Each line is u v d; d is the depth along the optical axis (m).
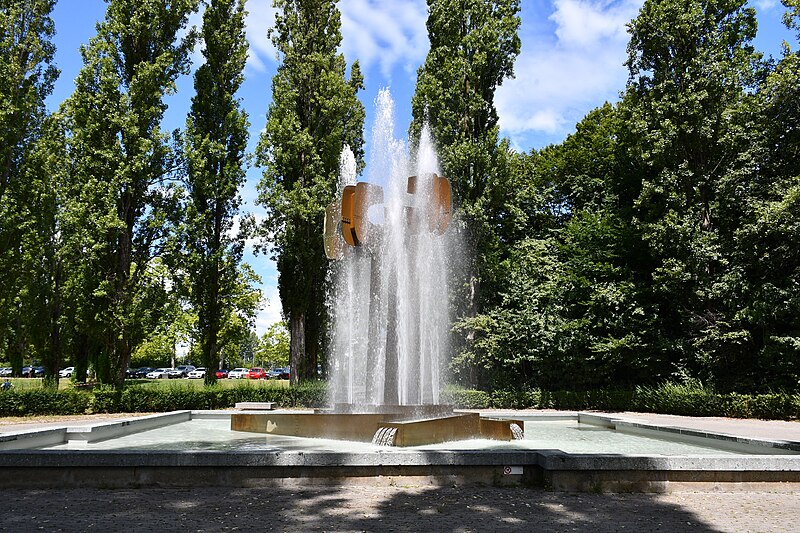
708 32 26.00
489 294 30.05
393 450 8.07
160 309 23.48
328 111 28.31
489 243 29.16
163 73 24.30
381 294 13.09
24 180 23.09
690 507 6.75
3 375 66.00
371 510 6.41
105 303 23.03
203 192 25.70
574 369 26.67
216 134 27.31
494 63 29.84
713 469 7.68
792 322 21.34
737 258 23.61
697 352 23.64
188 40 25.66
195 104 27.39
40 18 24.92
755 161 24.20
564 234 31.41
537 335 26.25
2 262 22.19
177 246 24.48
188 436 11.80
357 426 10.60
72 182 23.53
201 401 22.45
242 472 7.65
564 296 27.30
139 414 20.94
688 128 24.44
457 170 28.41
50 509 6.43
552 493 7.38
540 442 11.36
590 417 16.31
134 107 23.95
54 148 24.55
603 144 33.59
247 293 32.12
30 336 30.23
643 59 26.69
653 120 25.75
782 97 22.77
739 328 22.53
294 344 27.22
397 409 11.47
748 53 28.12
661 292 25.17
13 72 23.39
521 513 6.38
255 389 23.89
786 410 19.89
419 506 6.62
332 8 30.08
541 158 38.50
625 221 28.11
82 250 22.80
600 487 7.53
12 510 6.38
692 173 24.69
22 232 22.84
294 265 27.08
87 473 7.60
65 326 28.69
